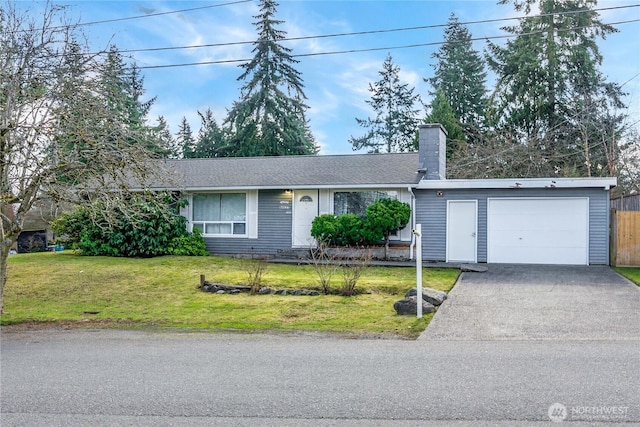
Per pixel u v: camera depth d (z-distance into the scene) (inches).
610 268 605.9
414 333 332.8
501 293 461.7
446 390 204.7
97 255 750.5
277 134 1453.0
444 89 1524.4
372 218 671.1
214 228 781.9
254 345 304.3
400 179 692.1
